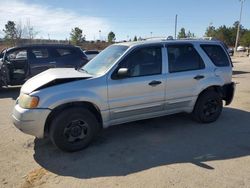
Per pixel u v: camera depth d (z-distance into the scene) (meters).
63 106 4.73
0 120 6.67
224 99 6.54
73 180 3.91
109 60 5.30
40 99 4.51
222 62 6.29
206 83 5.95
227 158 4.52
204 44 6.10
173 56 5.64
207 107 6.14
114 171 4.14
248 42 69.50
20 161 4.50
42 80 4.83
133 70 5.19
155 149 4.89
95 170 4.18
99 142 5.23
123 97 5.08
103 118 5.00
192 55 5.88
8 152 4.83
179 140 5.29
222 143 5.14
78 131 4.80
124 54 5.14
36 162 4.46
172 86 5.56
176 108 5.77
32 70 10.36
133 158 4.55
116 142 5.23
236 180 3.84
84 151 4.85
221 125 6.13
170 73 5.54
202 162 4.38
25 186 3.78
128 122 5.76
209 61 6.06
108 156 4.65
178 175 3.98
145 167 4.24
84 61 11.11
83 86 4.75
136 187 3.70
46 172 4.14
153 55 5.42
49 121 4.73
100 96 4.86
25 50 10.44
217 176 3.95
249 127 6.02
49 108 4.54
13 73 10.24
